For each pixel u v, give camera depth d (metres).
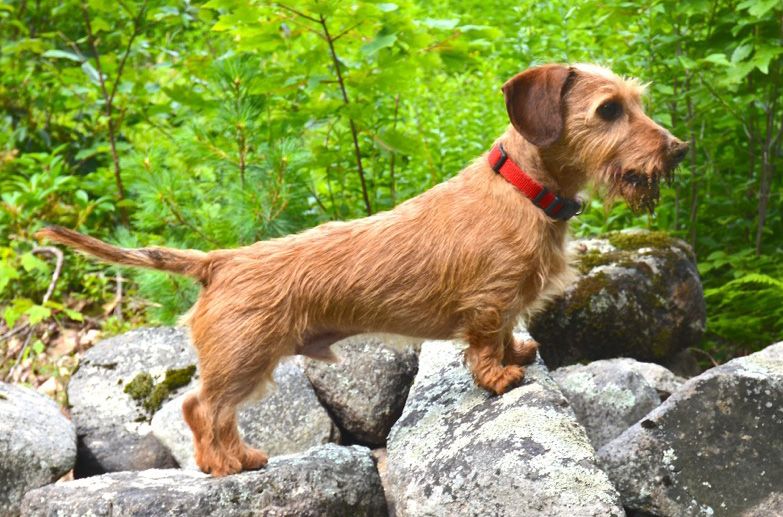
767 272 2.12
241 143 2.09
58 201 2.55
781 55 2.06
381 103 2.28
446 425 1.57
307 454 1.63
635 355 1.94
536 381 1.59
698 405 1.57
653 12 2.11
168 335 1.97
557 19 2.41
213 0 1.98
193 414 1.58
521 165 1.54
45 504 1.54
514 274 1.53
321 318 1.58
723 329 2.06
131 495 1.52
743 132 2.25
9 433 1.69
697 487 1.53
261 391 1.58
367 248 1.56
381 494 1.62
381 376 1.84
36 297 2.39
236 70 2.09
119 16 2.64
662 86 2.05
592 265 1.94
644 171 1.51
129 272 2.36
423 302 1.56
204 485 1.54
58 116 2.91
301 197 2.13
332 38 2.03
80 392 1.91
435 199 1.57
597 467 1.44
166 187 2.08
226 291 1.56
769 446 1.54
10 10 2.91
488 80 2.50
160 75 2.64
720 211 2.22
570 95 1.54
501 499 1.43
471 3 3.20
